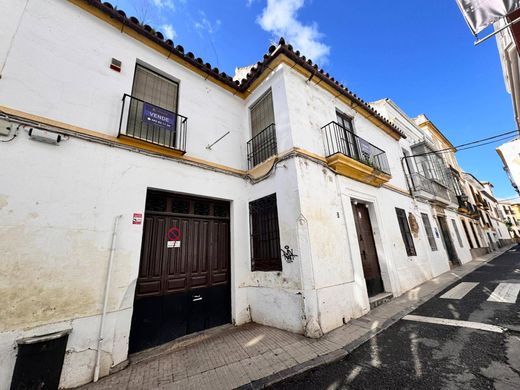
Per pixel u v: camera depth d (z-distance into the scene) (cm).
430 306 454
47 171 294
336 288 410
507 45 391
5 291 243
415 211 841
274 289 419
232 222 499
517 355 242
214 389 239
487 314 364
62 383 251
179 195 444
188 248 434
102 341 287
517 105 529
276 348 321
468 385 211
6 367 229
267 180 490
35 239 270
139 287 362
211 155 501
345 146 590
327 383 239
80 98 350
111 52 412
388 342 317
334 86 608
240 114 607
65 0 379
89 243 305
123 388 253
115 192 345
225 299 458
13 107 289
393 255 611
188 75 523
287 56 513
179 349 345
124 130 387
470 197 1728
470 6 283
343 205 502
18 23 321
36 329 250
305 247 392
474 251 1295
